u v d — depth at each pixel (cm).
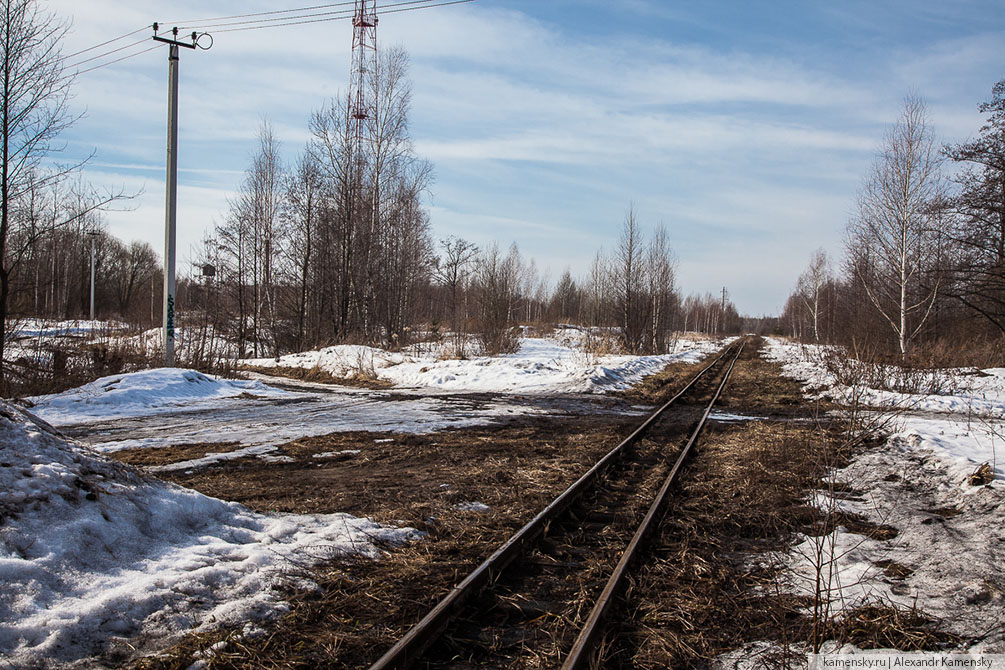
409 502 713
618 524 662
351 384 2319
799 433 1181
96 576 440
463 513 675
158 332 2558
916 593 480
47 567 423
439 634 411
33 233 1658
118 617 398
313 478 825
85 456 552
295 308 3669
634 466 952
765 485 808
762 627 440
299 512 661
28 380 1652
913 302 3256
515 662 388
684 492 794
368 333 3469
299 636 405
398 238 3744
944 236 2908
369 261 3412
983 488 702
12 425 523
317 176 3506
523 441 1128
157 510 542
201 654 373
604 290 6644
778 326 13888
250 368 2859
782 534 635
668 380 2466
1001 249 2880
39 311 2773
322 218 3506
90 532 474
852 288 4103
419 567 524
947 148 2862
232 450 1016
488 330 3306
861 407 1272
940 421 1271
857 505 728
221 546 525
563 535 625
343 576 499
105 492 521
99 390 1614
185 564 480
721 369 3180
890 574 523
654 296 4341
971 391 2003
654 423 1395
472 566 526
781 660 392
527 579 516
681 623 442
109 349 2020
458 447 1067
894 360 2191
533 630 430
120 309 7206
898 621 432
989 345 2698
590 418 1490
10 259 1622
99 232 6144
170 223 1859
